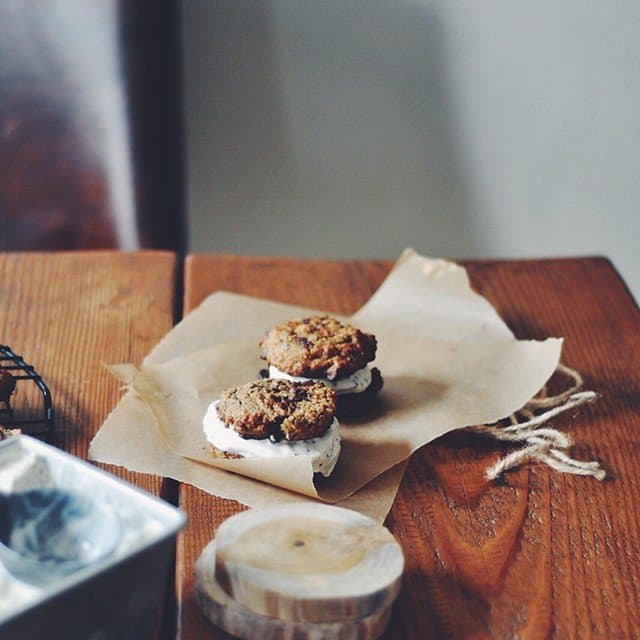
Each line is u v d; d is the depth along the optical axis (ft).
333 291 3.13
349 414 2.46
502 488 2.23
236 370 2.59
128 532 1.65
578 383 2.67
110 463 2.21
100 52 3.59
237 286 3.11
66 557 1.70
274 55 4.33
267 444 2.19
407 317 2.92
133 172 3.68
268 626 1.73
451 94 4.52
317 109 4.45
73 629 1.52
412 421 2.43
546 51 4.50
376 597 1.73
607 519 2.15
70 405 2.43
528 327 2.99
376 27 4.35
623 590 1.94
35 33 3.56
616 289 3.24
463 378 2.61
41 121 3.63
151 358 2.66
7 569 1.74
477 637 1.80
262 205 4.58
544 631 1.83
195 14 4.22
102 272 3.11
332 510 1.92
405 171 4.62
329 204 4.62
